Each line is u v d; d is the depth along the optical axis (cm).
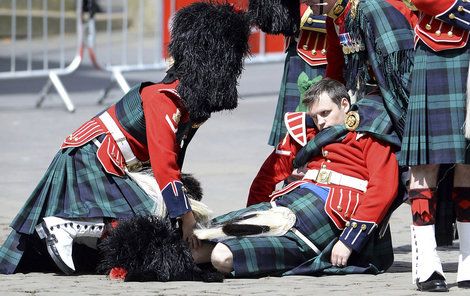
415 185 1438
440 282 1405
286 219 1544
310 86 1686
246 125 3325
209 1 1545
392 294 1384
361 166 1551
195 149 2939
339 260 1522
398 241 1889
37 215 1547
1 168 2666
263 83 4181
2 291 1418
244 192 2372
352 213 1537
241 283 1470
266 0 1661
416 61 1431
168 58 1575
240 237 1523
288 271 1535
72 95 3941
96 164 1558
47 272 1596
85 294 1386
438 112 1408
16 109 3647
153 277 1484
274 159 1647
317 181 1573
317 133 1609
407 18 1506
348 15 1530
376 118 1520
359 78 1559
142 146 1562
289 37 1767
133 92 1574
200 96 1517
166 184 1512
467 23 1393
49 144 3016
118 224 1501
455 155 1396
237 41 1527
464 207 1444
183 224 1527
